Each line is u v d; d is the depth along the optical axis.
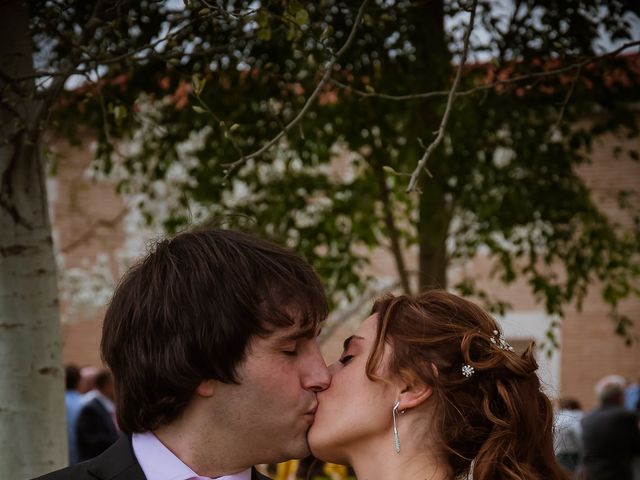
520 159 4.69
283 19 2.30
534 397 1.92
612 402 6.59
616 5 3.62
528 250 5.64
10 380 2.63
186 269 1.77
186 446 1.76
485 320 2.00
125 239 9.80
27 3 2.60
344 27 3.56
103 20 2.62
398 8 3.26
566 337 9.78
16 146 2.59
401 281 5.20
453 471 1.86
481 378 1.90
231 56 3.29
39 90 2.63
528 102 4.14
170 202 6.20
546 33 3.69
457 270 9.58
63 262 9.50
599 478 6.30
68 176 9.75
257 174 5.26
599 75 3.93
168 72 3.87
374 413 1.88
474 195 4.75
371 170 5.21
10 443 2.63
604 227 5.50
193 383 1.72
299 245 5.05
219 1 2.87
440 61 4.07
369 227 5.30
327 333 5.55
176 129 4.84
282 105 4.25
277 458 1.82
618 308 9.78
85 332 10.05
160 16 3.02
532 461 1.88
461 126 4.24
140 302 1.77
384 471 1.88
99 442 6.37
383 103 4.28
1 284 2.64
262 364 1.75
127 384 1.76
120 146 6.08
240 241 1.82
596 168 9.27
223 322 1.72
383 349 1.91
